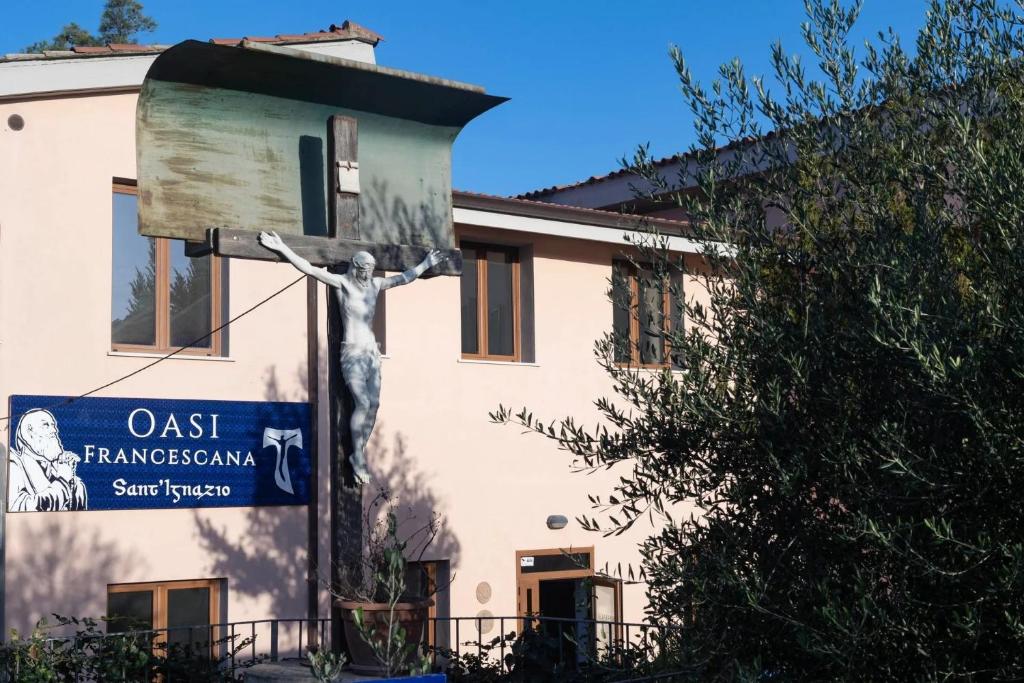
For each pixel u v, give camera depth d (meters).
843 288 6.54
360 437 8.49
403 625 8.20
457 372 15.64
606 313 17.08
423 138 9.66
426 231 9.57
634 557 16.64
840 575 6.28
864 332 6.16
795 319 6.55
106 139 13.17
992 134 6.59
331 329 8.65
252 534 13.81
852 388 6.36
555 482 16.28
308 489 14.19
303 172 8.94
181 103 8.50
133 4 37.81
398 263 9.00
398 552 8.04
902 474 5.73
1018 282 5.97
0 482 11.99
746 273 6.66
